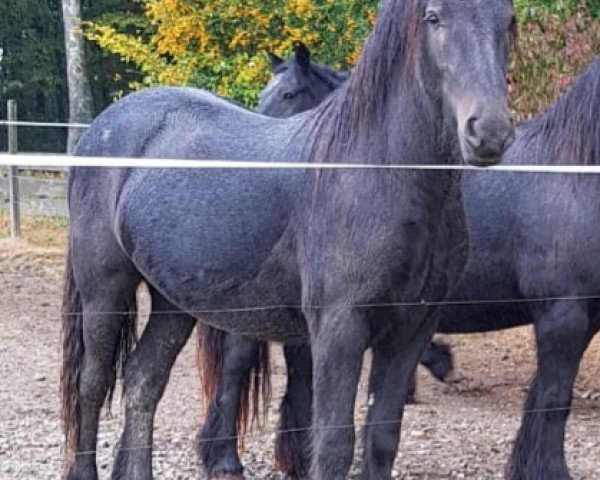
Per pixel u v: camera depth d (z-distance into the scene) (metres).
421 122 3.94
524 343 9.12
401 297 4.00
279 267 4.35
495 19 3.68
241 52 12.00
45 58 26.09
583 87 5.34
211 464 5.66
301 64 8.03
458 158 3.96
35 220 13.70
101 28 13.05
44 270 11.60
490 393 7.64
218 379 5.71
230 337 5.65
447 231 4.04
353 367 4.01
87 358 5.11
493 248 5.54
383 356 4.20
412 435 6.46
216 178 4.55
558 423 5.26
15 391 7.21
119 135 5.05
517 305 5.66
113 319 5.06
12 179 12.67
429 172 3.91
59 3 26.30
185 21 11.85
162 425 6.50
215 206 4.50
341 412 4.01
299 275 4.27
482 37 3.63
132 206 4.79
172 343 5.18
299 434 5.61
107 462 5.79
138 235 4.76
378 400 4.21
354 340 3.99
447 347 7.74
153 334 5.18
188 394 7.30
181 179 4.66
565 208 5.22
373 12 11.77
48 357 8.26
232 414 5.69
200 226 4.53
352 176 3.99
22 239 12.63
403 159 3.99
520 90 8.23
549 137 5.47
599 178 5.11
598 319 5.32
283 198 4.31
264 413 5.83
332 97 4.38
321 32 11.87
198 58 12.05
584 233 5.14
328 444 4.01
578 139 5.29
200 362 5.75
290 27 11.76
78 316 5.16
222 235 4.46
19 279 11.24
